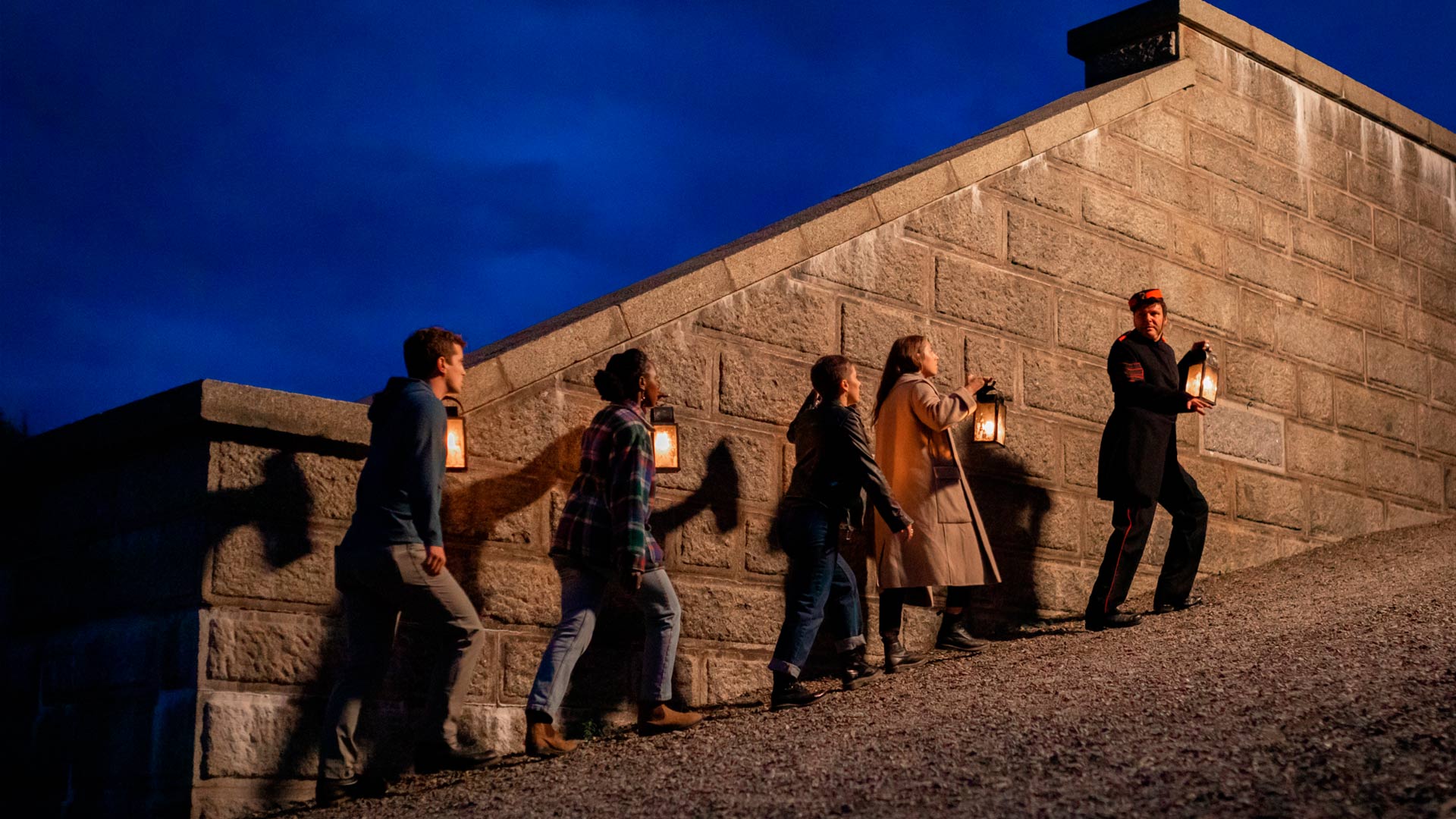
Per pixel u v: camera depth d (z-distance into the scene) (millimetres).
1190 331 9648
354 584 5434
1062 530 8625
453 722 5555
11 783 6352
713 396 7211
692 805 4398
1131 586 8922
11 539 6777
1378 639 5711
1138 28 10344
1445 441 11680
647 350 6988
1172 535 7824
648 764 5305
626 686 6727
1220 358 9820
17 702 6461
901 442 7125
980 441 7988
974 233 8492
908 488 7055
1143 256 9461
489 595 6293
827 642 7520
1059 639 7426
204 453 5594
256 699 5539
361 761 5820
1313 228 10797
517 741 6281
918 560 6969
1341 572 8562
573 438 6695
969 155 8484
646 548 5965
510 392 6484
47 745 6191
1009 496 8352
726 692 7039
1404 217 11680
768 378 7457
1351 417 10773
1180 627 7039
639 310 6969
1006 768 4301
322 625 5781
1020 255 8727
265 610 5621
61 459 6320
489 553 6328
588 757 5707
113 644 5902
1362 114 11461
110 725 5828
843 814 4031
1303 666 5340
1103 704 5121
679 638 6645
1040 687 5738
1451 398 11820
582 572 5910
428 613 5453
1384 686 4770
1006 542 8297
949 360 8234
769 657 7242
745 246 7914
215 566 5508
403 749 5965
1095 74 10719
